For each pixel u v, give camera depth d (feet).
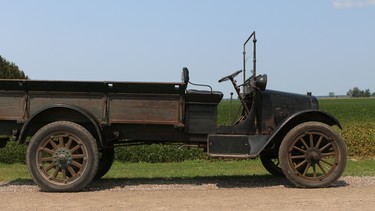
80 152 22.59
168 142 24.94
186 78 22.56
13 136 23.30
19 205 19.13
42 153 22.58
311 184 22.77
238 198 20.13
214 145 23.26
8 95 23.12
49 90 22.99
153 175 30.30
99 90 22.91
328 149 23.25
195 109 23.38
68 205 19.10
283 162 22.91
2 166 40.88
